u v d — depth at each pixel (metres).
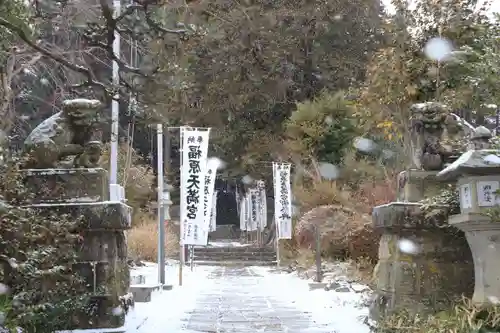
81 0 8.60
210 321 9.30
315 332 8.12
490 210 6.10
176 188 31.69
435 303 7.12
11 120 11.45
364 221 16.11
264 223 26.56
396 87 11.36
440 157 7.70
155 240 22.08
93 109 8.10
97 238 7.61
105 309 7.46
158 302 11.63
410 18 11.41
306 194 19.92
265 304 11.60
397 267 7.35
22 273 6.20
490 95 7.38
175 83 5.73
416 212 7.23
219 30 9.27
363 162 19.42
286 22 20.50
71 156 7.98
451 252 7.31
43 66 14.77
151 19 5.44
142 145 32.94
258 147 24.58
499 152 6.31
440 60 10.58
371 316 8.06
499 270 6.25
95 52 12.70
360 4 21.42
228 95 18.20
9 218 6.42
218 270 22.47
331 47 22.81
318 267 14.97
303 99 24.17
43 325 6.76
